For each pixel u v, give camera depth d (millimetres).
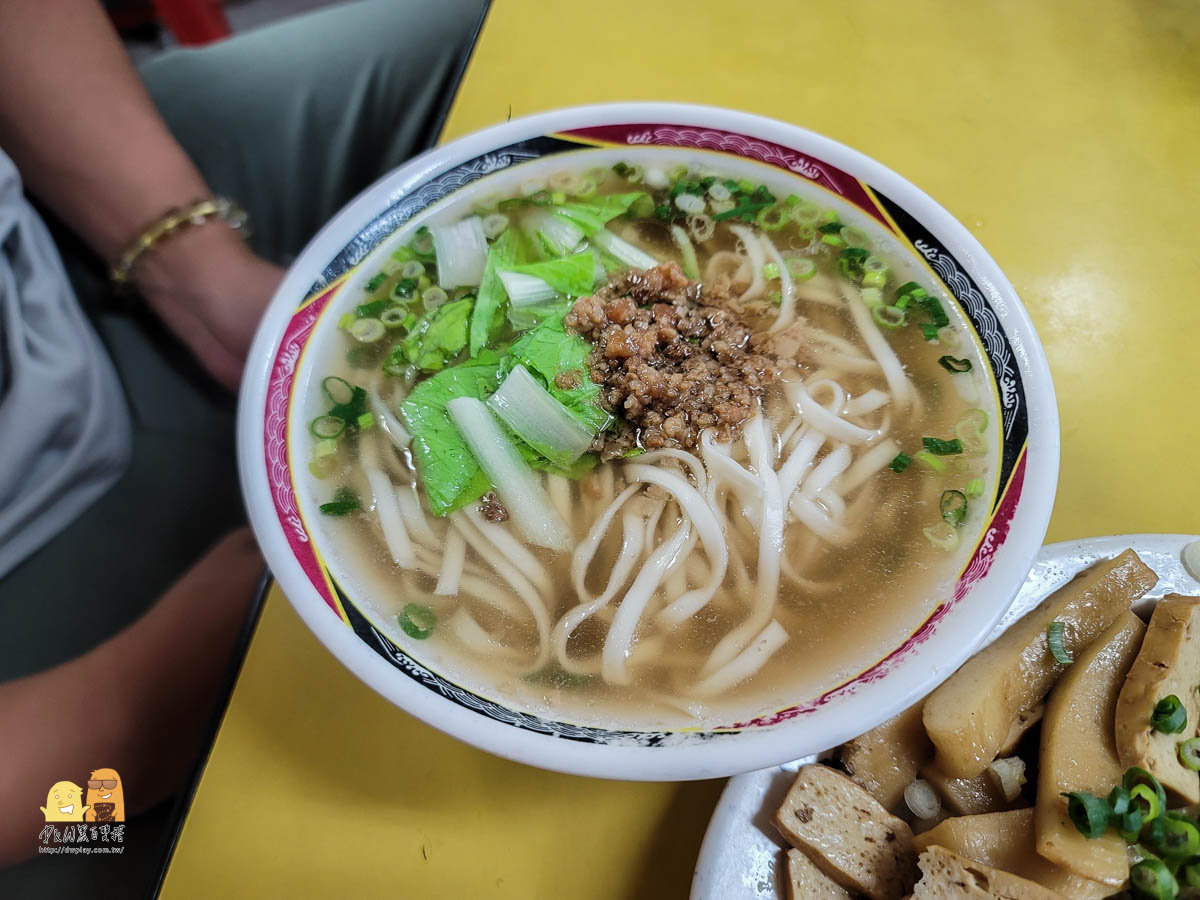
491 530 269
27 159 402
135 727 313
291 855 238
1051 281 319
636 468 275
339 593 235
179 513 361
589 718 228
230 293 388
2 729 308
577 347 281
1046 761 224
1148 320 311
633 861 235
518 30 390
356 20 453
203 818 243
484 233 304
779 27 392
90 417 361
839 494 271
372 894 234
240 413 249
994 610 211
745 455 276
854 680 217
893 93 369
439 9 457
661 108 304
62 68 407
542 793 243
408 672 219
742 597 258
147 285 402
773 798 225
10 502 350
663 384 272
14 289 364
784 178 304
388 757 249
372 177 421
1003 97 368
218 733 253
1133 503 280
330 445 268
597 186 316
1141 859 214
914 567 248
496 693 230
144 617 336
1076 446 288
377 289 293
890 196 286
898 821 223
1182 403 295
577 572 265
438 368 288
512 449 271
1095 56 380
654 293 297
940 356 274
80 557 352
